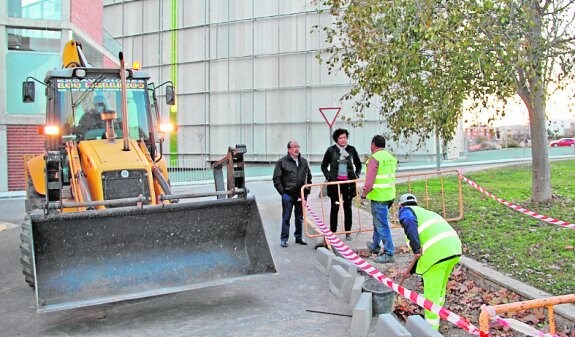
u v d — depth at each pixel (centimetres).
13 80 1980
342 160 872
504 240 784
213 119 3669
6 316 584
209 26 3669
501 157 2994
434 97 832
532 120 1054
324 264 737
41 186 814
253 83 3541
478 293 620
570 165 1877
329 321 542
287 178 881
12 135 1972
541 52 807
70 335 520
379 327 455
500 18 730
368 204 1270
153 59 3862
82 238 555
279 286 667
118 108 790
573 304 525
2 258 882
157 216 584
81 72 777
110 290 544
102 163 636
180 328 530
